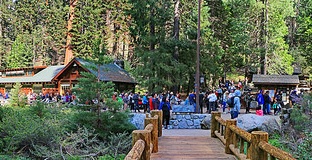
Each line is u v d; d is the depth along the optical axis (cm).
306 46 3197
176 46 2436
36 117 1020
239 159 594
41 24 5106
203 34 2477
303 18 3016
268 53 2783
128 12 2519
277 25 2706
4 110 1099
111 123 1048
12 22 5359
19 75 3681
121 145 995
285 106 1555
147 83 2308
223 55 2947
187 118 1541
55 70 3391
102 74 2627
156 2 2419
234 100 1352
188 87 2611
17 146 946
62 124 1036
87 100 1061
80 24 3894
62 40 4506
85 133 959
